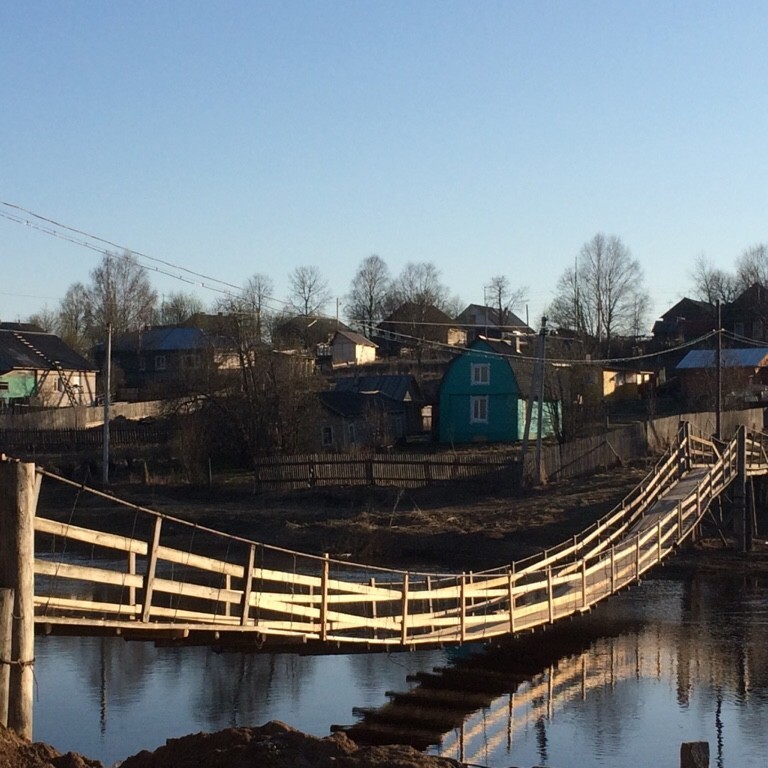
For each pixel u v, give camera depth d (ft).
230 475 180.86
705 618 92.32
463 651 82.17
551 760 54.90
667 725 61.41
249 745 34.47
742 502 123.44
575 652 80.43
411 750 36.11
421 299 386.11
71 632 41.29
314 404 191.01
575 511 139.54
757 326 298.76
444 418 210.18
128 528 151.23
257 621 49.08
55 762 33.50
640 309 337.52
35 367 239.71
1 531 35.22
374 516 146.92
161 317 449.06
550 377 191.11
